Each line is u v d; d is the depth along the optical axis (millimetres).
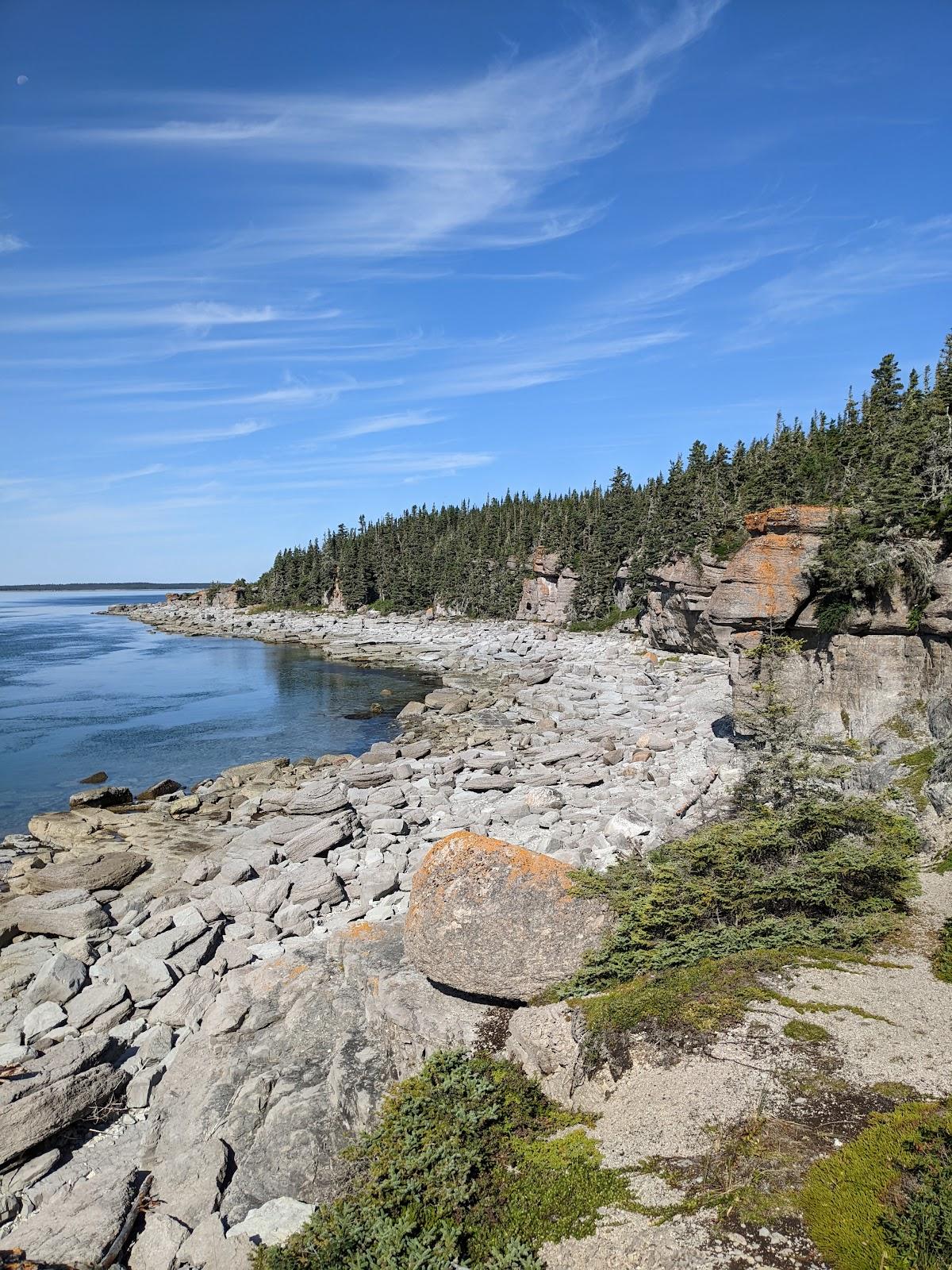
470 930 11609
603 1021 9977
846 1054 8961
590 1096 9312
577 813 27109
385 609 143000
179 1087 13031
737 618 29141
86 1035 14516
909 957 11406
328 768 37125
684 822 25031
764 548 28453
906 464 26875
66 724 49906
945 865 14773
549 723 45812
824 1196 6879
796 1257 6359
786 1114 8086
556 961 11477
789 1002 10133
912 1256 5965
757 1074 8812
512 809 27750
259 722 50656
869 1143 7387
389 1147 8930
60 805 33062
